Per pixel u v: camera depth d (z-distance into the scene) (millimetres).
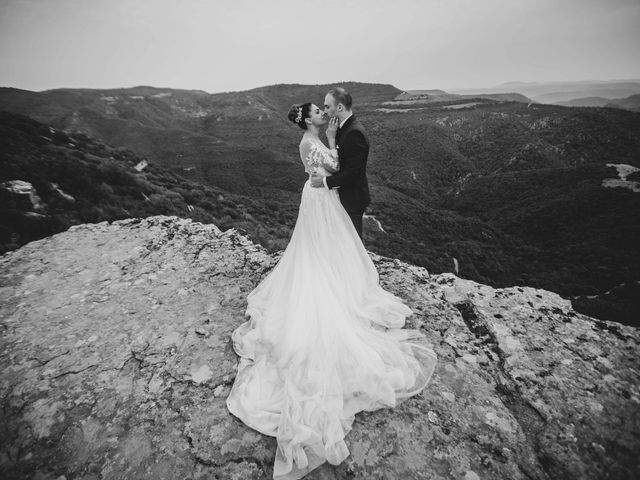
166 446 2395
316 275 2928
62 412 2740
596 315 4758
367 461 2188
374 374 2527
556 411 2465
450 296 3924
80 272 4773
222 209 25062
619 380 2682
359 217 3277
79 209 13633
